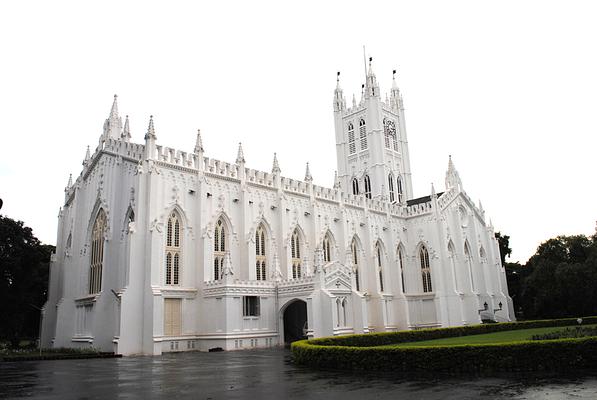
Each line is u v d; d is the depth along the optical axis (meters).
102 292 49.78
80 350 48.03
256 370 27.64
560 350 23.55
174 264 50.66
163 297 47.91
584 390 17.80
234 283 49.72
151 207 48.78
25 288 62.31
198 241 52.38
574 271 78.81
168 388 21.00
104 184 56.59
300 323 61.66
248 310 51.50
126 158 53.66
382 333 42.88
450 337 50.72
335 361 27.38
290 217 63.97
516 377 21.53
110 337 49.16
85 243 58.59
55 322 62.44
